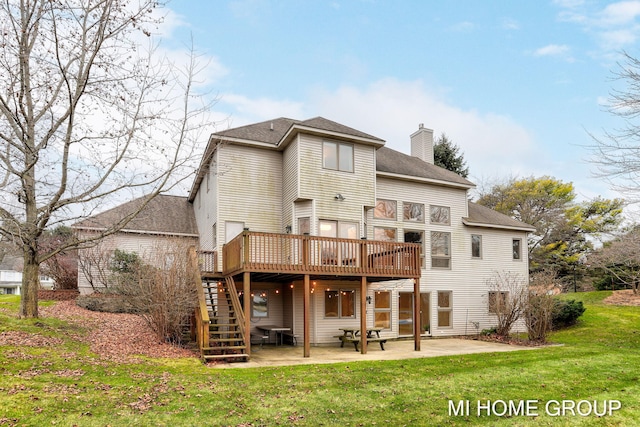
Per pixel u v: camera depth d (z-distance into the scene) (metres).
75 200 11.87
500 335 17.80
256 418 6.77
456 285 19.70
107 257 18.41
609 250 17.08
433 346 15.38
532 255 34.81
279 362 11.39
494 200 38.38
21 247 12.13
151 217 21.27
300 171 15.65
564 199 35.69
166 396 7.54
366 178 16.94
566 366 10.88
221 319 15.80
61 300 18.48
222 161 16.30
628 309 21.25
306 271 12.88
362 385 8.88
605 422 7.07
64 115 11.70
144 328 14.16
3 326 11.09
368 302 17.27
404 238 18.69
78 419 6.21
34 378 7.81
